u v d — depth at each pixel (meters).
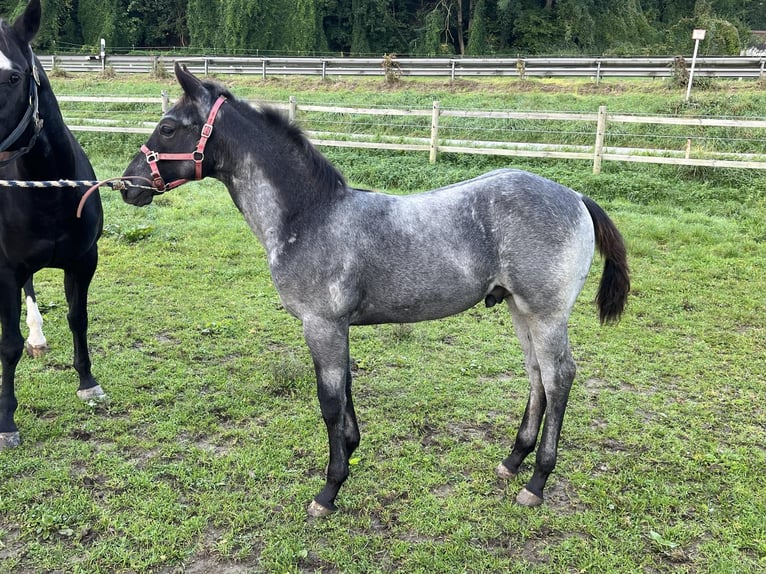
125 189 3.22
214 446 3.91
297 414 4.29
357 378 4.86
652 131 13.10
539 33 35.97
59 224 3.83
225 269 7.27
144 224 8.73
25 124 3.44
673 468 3.71
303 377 4.76
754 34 40.31
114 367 4.89
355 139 13.84
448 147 12.20
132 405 4.36
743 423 4.21
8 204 3.65
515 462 3.63
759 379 4.84
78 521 3.18
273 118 3.16
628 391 4.69
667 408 4.41
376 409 4.36
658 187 10.47
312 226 3.10
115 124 14.94
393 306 3.20
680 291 6.66
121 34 38.09
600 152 11.07
